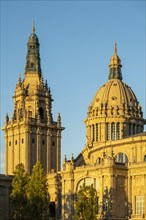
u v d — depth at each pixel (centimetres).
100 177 17012
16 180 17175
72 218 17212
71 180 17950
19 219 16750
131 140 18125
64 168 18312
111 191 16600
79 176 17762
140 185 16700
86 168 17588
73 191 17900
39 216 16650
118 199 16712
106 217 16550
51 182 19975
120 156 18488
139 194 16662
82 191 16038
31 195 16762
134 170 16875
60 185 19500
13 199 16988
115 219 16450
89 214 15675
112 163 16825
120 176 16900
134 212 16662
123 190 16862
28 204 16700
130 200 16825
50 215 19662
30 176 19038
